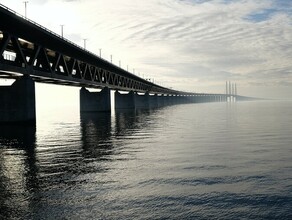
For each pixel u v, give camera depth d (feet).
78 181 58.70
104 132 157.69
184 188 53.11
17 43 162.50
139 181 57.93
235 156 82.79
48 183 57.72
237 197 47.98
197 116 310.24
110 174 63.62
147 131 160.35
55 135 145.69
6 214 42.98
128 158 81.56
